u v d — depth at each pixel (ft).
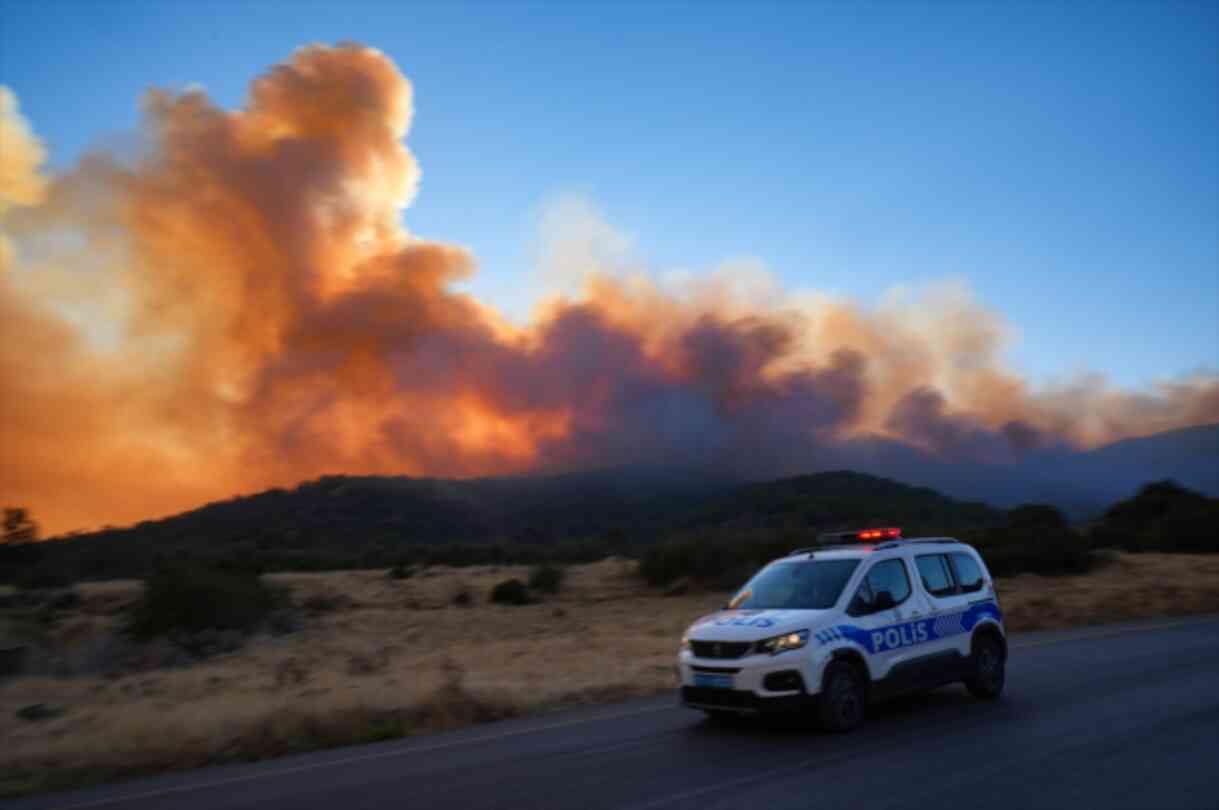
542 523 444.55
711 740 29.35
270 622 100.32
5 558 172.45
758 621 30.30
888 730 29.66
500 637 92.17
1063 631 62.49
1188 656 44.60
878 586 32.42
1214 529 163.53
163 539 359.46
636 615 112.78
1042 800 20.80
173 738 33.06
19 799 26.86
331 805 23.70
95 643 80.33
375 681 50.98
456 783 25.25
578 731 32.48
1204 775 22.56
